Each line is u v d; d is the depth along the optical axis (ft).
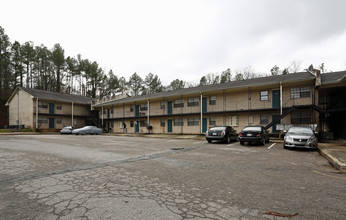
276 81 58.23
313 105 53.16
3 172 17.88
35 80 146.10
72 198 11.75
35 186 13.98
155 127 93.40
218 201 11.46
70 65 145.59
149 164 21.80
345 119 53.06
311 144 33.12
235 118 71.56
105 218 9.24
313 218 9.43
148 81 180.65
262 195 12.44
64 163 22.04
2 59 121.70
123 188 13.67
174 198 11.87
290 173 18.16
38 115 102.83
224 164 21.98
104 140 55.36
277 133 62.54
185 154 29.32
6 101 122.93
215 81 160.45
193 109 82.12
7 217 9.29
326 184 14.87
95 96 161.27
